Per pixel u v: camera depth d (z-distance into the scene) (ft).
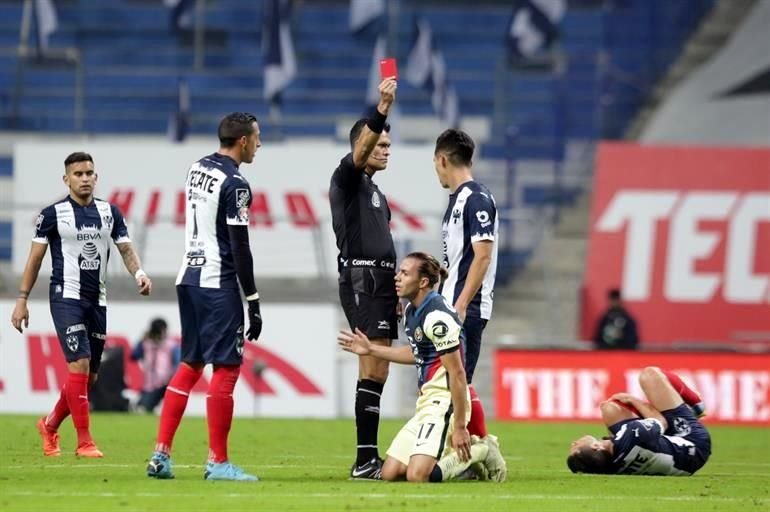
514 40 342.85
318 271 287.07
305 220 287.28
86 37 383.65
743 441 209.87
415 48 344.08
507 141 336.90
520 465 147.95
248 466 137.28
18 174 298.56
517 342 308.40
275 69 337.93
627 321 282.15
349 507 97.81
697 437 132.16
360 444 121.29
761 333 309.22
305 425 217.56
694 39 378.12
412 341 117.29
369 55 382.42
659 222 311.88
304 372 261.03
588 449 130.72
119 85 375.45
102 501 99.60
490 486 115.44
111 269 276.82
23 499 100.73
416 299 115.85
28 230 289.74
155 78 376.27
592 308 309.63
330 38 384.27
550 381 262.26
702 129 353.31
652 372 133.90
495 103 366.43
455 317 114.42
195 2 361.92
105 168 299.79
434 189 297.94
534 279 324.19
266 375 260.62
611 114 358.23
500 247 328.08
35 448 155.33
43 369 255.50
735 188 312.71
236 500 100.89
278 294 284.20
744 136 350.43
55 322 143.84
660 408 133.28
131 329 260.42
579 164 346.74
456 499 103.91
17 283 287.89
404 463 118.42
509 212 331.57
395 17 379.14
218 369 116.06
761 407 262.47
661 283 310.65
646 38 378.12
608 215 312.29
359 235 120.57
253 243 286.87
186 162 301.22
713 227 311.88
